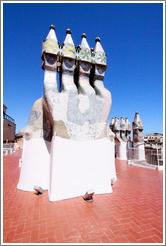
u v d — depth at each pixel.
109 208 4.67
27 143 6.46
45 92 5.56
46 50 5.86
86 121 6.18
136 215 4.25
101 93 6.63
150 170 11.66
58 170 5.26
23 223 3.78
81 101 6.20
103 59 6.86
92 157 6.05
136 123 16.66
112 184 7.52
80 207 4.69
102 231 3.47
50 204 4.84
